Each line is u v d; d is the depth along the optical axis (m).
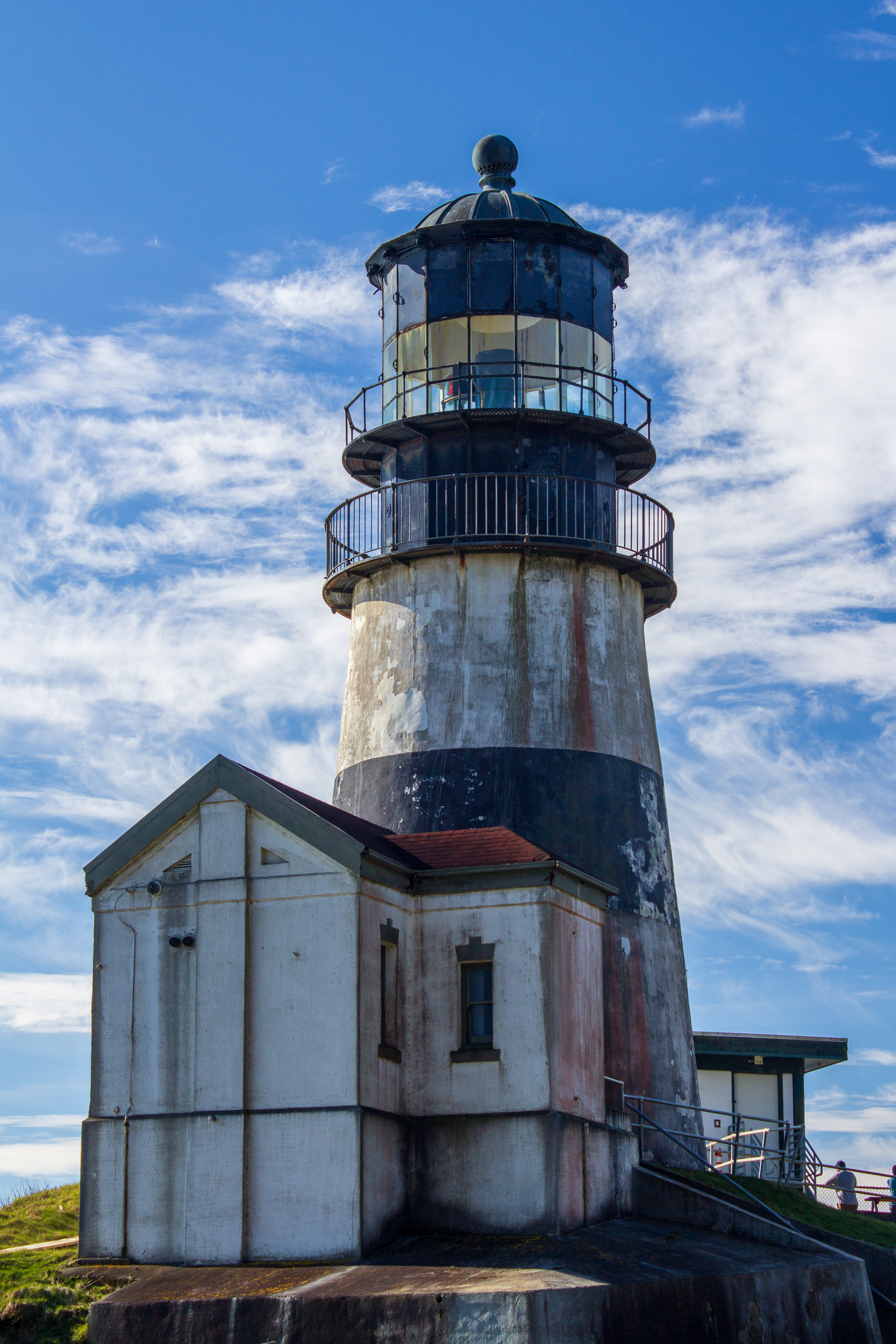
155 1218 22.75
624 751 30.55
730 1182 28.78
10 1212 27.31
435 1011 23.84
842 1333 23.06
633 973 29.22
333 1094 22.28
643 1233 23.48
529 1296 18.86
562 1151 22.91
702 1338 20.61
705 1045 38.50
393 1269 20.94
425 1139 23.39
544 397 31.44
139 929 23.88
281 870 23.23
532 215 32.19
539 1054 23.12
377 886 23.38
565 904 24.20
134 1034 23.55
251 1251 22.16
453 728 29.88
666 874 30.94
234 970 23.12
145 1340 20.31
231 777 23.70
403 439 31.69
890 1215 31.58
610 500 31.86
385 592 31.39
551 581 30.53
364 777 30.66
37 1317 20.94
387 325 32.84
